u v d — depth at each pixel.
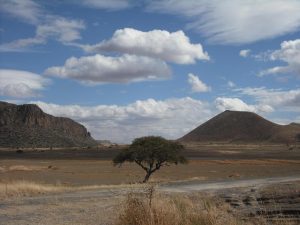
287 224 13.21
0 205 21.53
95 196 26.38
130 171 79.56
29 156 173.00
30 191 29.77
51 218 16.28
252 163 112.31
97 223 14.58
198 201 17.28
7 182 37.44
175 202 13.67
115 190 29.58
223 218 13.04
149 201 12.02
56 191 31.16
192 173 73.69
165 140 60.72
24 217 16.75
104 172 75.69
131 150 59.44
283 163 113.00
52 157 164.00
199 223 12.16
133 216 12.00
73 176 64.56
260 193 21.06
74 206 20.47
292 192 19.80
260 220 13.92
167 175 69.06
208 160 130.38
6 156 172.12
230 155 176.50
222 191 25.84
